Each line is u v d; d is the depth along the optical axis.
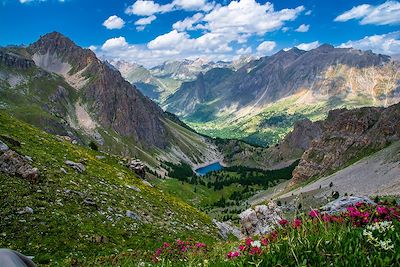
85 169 54.62
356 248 6.62
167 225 47.25
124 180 61.94
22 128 63.59
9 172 37.91
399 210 9.72
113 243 33.62
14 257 4.79
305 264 6.45
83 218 35.97
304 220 8.62
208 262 8.97
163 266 10.34
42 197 36.03
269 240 8.91
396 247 6.46
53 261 26.06
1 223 29.11
